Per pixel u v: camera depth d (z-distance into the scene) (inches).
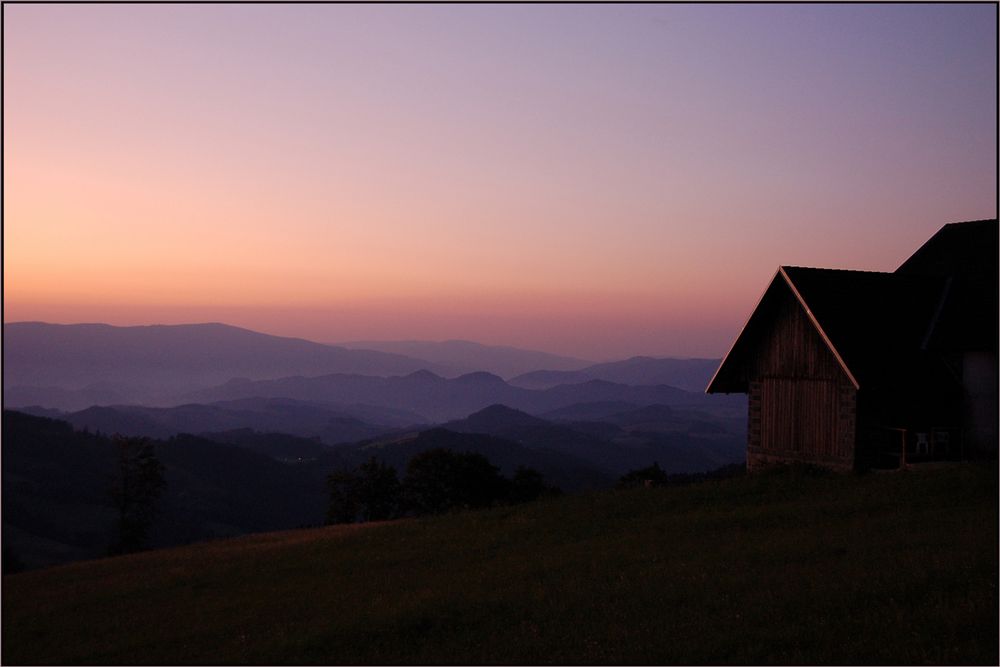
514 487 2618.1
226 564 1098.7
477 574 816.3
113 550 2970.0
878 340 1205.7
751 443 1316.4
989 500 893.8
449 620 633.6
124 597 944.3
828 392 1202.0
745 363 1336.1
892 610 517.0
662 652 499.2
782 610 547.5
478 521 1178.6
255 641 657.6
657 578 690.2
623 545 880.3
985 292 1264.8
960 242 1382.9
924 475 1052.5
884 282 1298.0
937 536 717.3
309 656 590.6
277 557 1103.0
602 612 607.5
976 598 518.0
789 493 1079.0
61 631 799.1
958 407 1229.7
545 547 936.9
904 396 1199.6
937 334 1238.9
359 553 1048.2
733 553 759.7
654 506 1104.8
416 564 931.3
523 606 649.0
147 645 701.9
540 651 537.3
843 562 657.0
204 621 764.6
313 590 848.3
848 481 1099.9
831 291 1240.2
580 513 1122.0
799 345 1248.2
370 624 639.1
